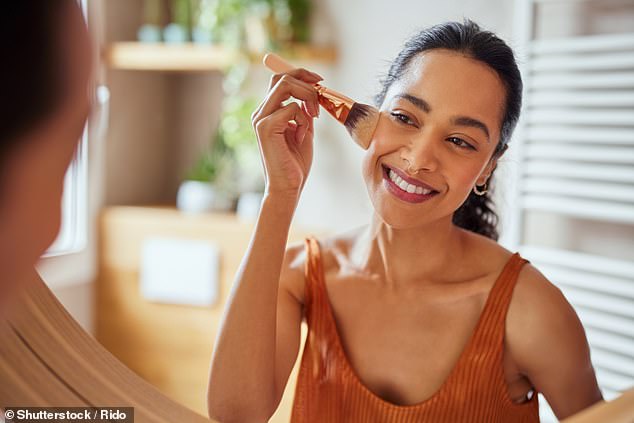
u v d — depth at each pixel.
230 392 0.91
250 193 2.41
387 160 0.88
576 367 0.93
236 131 2.34
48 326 0.54
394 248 0.96
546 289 0.94
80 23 0.24
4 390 0.48
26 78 0.23
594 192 1.71
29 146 0.24
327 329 0.99
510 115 0.92
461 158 0.86
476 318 0.95
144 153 2.57
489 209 1.13
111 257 2.36
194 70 2.58
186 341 2.31
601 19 1.72
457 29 0.88
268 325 0.91
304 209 2.39
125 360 2.38
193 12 2.37
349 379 0.96
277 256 0.92
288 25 2.28
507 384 0.96
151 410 0.56
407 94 0.87
